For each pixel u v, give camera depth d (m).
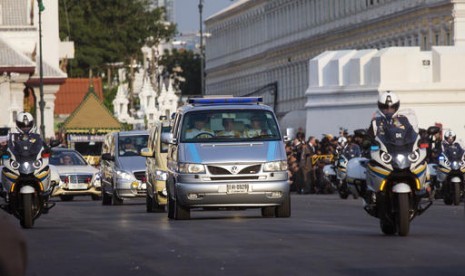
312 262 22.94
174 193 38.62
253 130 38.84
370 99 82.00
